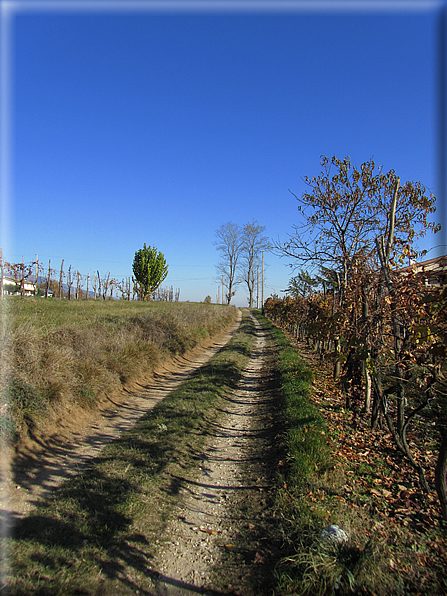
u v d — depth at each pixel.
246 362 12.92
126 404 7.44
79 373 6.73
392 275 5.17
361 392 6.73
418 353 4.48
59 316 11.12
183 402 7.16
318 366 11.59
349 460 4.73
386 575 2.59
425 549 2.98
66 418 5.72
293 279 16.11
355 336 5.70
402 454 4.93
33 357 5.61
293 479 4.08
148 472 4.27
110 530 3.22
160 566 2.89
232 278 54.72
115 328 10.45
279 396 7.84
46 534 3.08
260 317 43.03
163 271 41.38
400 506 3.68
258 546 3.13
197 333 16.50
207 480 4.42
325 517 3.30
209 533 3.35
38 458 4.58
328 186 8.41
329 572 2.57
